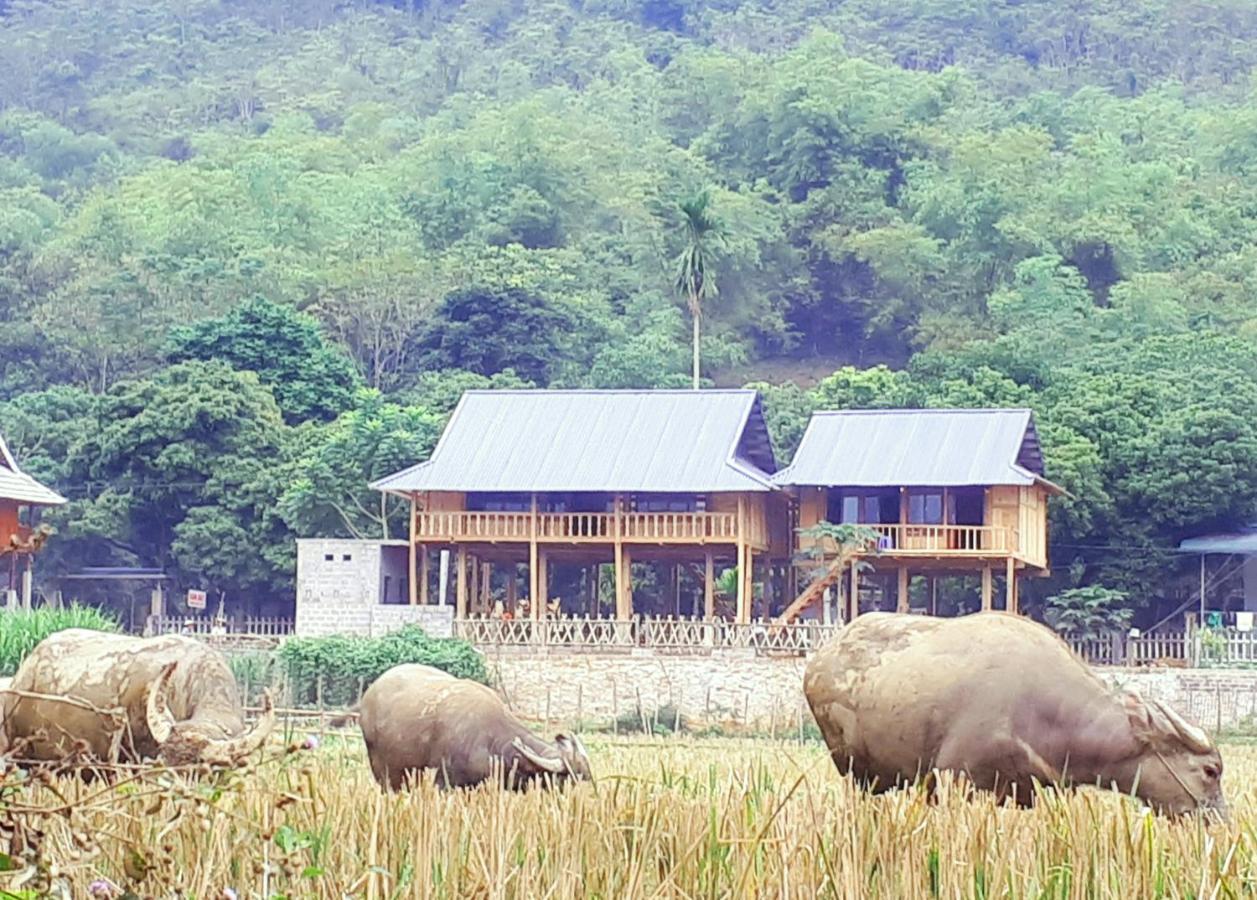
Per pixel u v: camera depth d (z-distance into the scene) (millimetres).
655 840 10953
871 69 116312
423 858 10281
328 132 135125
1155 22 142625
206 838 9688
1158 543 55469
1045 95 116125
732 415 51281
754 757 17500
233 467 58125
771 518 52531
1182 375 62750
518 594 61781
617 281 91688
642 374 76438
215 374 59656
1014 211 97125
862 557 48906
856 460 49844
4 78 144375
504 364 76250
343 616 50344
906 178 105062
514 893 9930
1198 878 10234
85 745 9062
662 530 49188
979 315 92625
